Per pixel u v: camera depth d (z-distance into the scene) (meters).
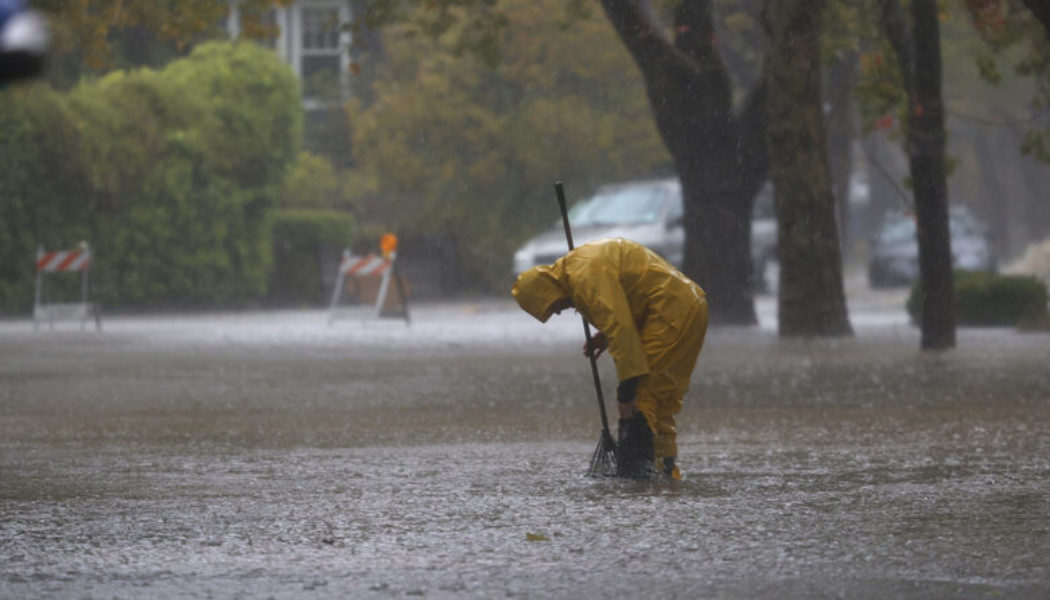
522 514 17.14
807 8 55.53
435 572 13.73
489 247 111.88
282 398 34.62
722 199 64.25
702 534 15.65
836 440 24.94
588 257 19.78
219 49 103.69
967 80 114.19
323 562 14.27
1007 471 20.81
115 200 93.50
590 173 108.38
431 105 107.81
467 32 58.56
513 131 106.75
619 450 20.08
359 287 89.81
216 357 50.41
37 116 88.62
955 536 15.45
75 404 33.31
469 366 45.47
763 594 12.66
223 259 99.00
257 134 100.44
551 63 106.62
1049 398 32.91
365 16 57.38
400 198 118.75
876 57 52.44
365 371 43.44
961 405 31.39
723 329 63.47
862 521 16.45
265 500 18.50
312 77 136.25
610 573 13.62
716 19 69.50
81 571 13.87
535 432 26.81
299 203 119.81
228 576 13.59
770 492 18.80
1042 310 65.88
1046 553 14.48
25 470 21.67
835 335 57.38
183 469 21.72
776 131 56.94
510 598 12.57
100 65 52.59
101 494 19.12
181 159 96.44
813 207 56.94
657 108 63.34
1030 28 47.28
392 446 24.66
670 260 85.44
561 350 53.69
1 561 14.39
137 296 95.25
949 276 49.81
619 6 61.91
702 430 26.64
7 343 60.00
